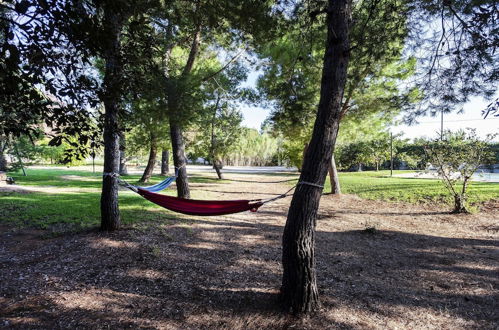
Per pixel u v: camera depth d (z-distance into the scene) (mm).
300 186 3037
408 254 4980
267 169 39969
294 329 2705
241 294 3379
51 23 1979
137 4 3133
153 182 15008
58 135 2402
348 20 3012
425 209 8891
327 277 3932
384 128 11148
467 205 8367
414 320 2904
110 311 2961
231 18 5348
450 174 8430
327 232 6441
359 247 5359
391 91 8734
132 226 5848
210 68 9258
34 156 16547
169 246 4922
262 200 3947
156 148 14703
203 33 7945
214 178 21859
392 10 4746
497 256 4855
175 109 6496
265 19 5203
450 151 8305
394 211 8805
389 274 4086
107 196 5418
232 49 9242
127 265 4074
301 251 2973
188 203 4152
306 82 8305
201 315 2939
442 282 3826
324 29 5559
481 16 3438
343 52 2971
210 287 3555
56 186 12383
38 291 3287
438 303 3260
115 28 2715
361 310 3066
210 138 18469
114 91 2658
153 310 3010
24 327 2621
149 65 2887
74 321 2758
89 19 2188
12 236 5141
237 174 27609
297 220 2992
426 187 11492
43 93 2393
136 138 14414
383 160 27469
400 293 3494
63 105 2354
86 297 3211
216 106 15070
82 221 6109
